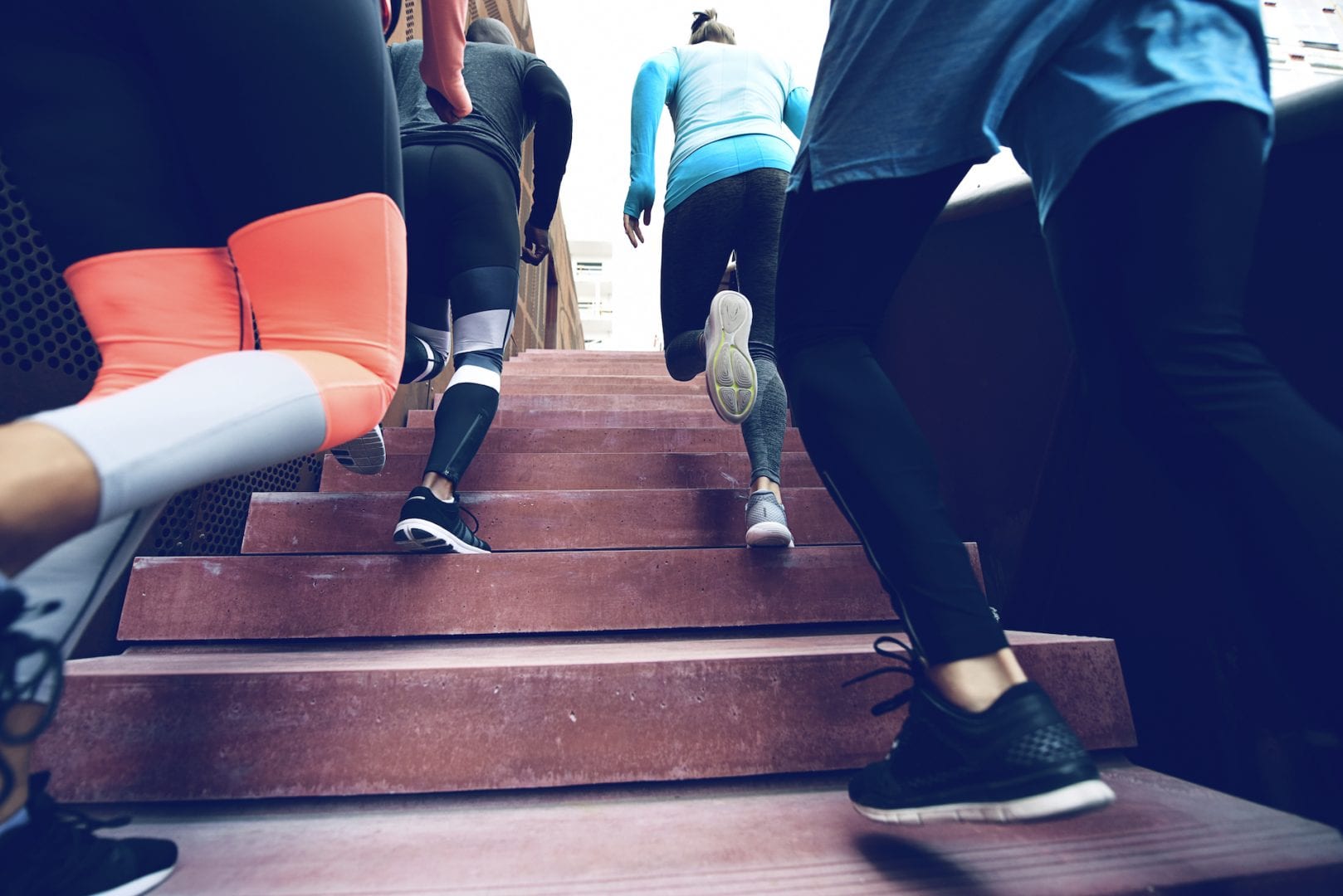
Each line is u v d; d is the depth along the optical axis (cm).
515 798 85
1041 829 72
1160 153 60
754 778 91
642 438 220
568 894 60
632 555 127
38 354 112
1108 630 126
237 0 60
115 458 42
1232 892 61
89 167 61
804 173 76
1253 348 58
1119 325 63
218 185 62
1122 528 125
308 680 86
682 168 167
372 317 66
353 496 145
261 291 63
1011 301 160
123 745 82
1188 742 110
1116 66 63
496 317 142
